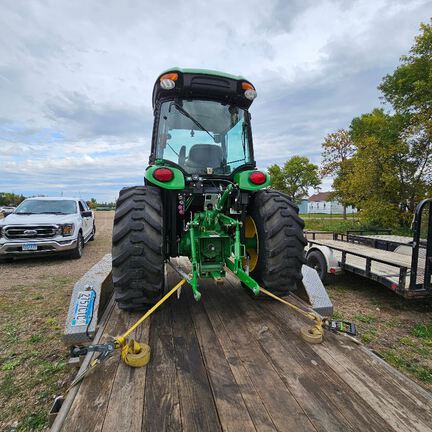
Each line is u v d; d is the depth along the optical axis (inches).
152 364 69.6
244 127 130.7
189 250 112.4
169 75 115.5
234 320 95.0
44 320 157.9
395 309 174.4
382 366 69.6
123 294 95.2
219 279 96.2
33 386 103.3
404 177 562.6
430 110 518.6
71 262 299.1
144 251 93.7
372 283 221.8
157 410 55.1
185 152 125.6
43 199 347.3
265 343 80.0
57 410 60.7
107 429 50.4
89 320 85.4
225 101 127.2
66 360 119.0
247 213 128.8
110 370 66.9
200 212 115.4
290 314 99.9
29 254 285.6
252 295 119.0
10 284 223.5
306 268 119.5
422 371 111.9
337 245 262.5
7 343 133.3
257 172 116.3
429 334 142.3
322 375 66.0
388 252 231.1
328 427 51.7
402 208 577.0
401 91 612.4
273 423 52.6
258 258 114.0
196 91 121.0
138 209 97.7
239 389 61.1
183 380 63.7
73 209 338.6
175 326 90.4
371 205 561.6
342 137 906.1
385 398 58.7
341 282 224.8
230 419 53.3
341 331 83.9
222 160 128.6
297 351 75.9
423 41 560.1
